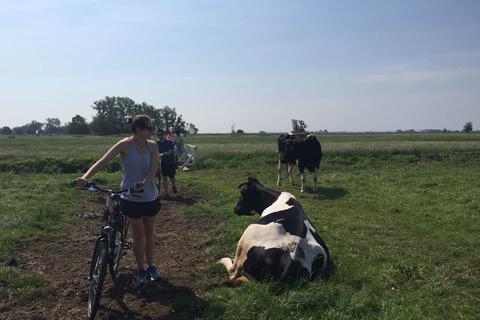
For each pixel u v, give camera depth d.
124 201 3.98
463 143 24.12
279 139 11.45
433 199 8.63
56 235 6.16
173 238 6.18
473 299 3.96
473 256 5.28
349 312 3.44
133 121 3.90
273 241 4.07
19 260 5.04
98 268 3.42
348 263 4.72
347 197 9.19
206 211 7.88
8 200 8.34
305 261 3.95
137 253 4.13
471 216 7.13
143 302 3.81
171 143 9.70
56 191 9.75
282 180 12.41
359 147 20.36
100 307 3.72
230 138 63.28
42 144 44.97
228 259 4.77
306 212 7.73
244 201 5.64
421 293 3.98
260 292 3.64
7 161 15.30
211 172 14.39
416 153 19.80
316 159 10.12
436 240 5.98
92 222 7.20
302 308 3.48
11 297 3.88
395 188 10.11
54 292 4.07
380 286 4.15
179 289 4.09
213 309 3.49
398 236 6.19
